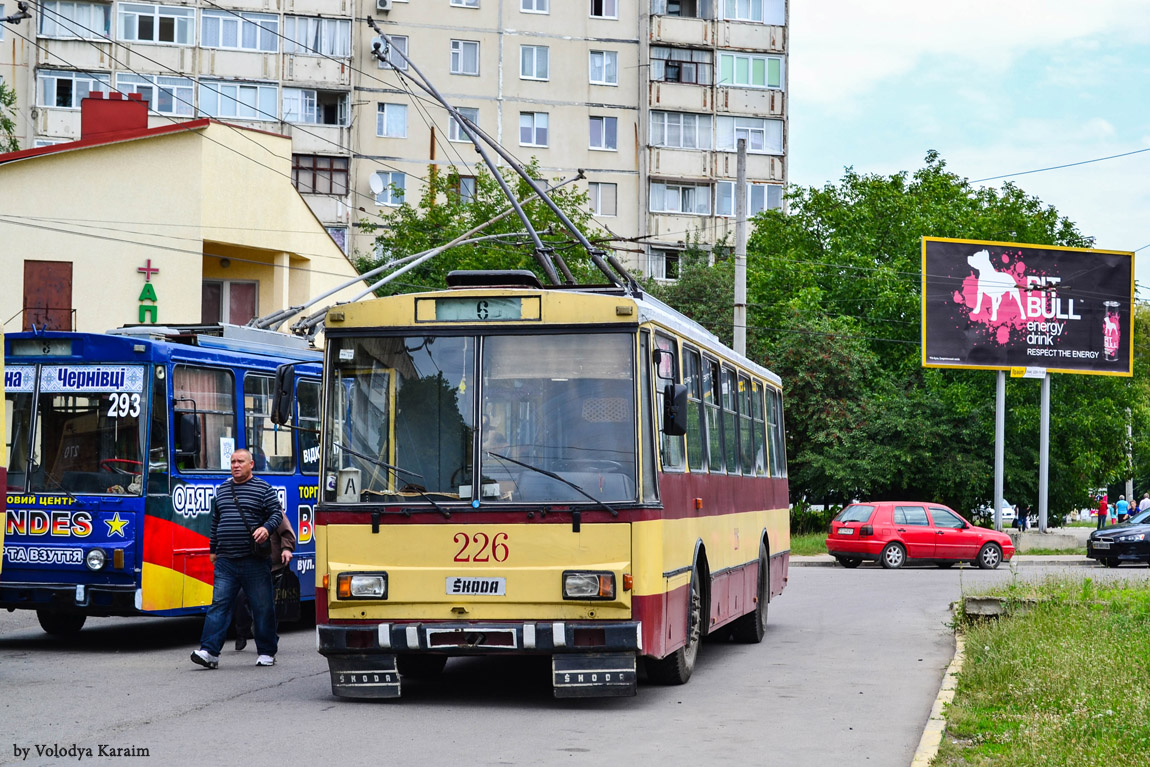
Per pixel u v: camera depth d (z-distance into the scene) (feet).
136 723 31.30
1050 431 147.84
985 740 28.89
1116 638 42.19
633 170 211.41
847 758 27.78
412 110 200.54
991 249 133.59
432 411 33.65
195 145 114.62
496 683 38.86
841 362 151.74
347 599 33.14
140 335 49.24
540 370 33.50
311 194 193.36
